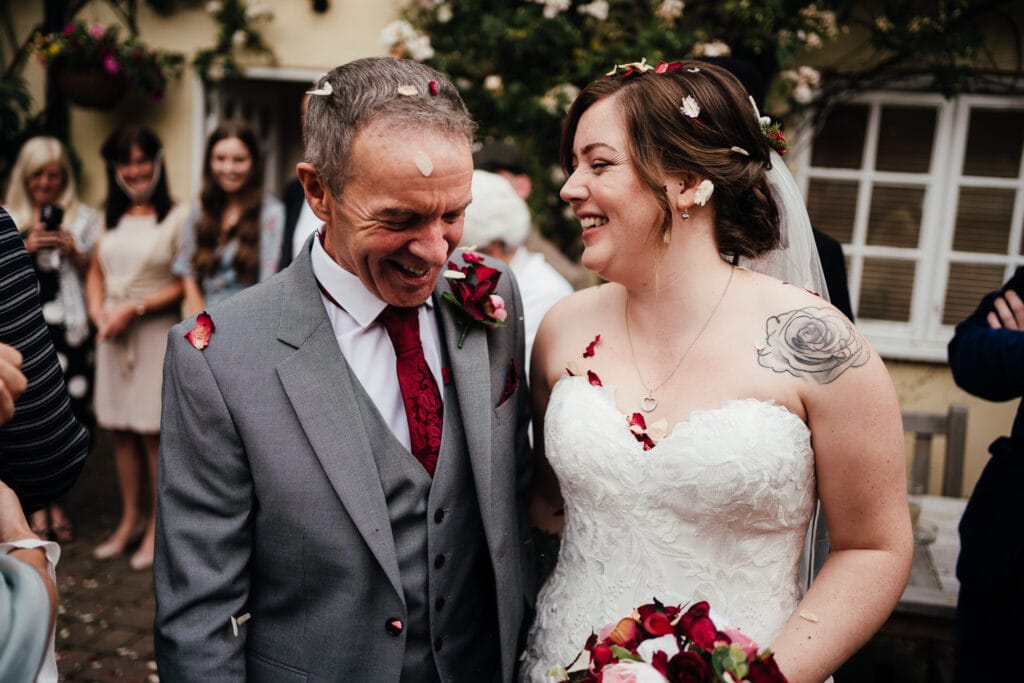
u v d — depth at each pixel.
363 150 1.32
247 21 5.41
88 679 3.26
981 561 2.12
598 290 1.86
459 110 1.39
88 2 5.62
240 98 5.94
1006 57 4.59
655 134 1.53
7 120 5.76
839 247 2.68
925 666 2.91
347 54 5.40
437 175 1.32
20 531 1.28
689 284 1.62
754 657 1.32
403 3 5.22
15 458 1.53
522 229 2.86
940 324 4.96
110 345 4.15
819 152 4.98
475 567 1.65
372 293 1.50
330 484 1.47
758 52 4.47
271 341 1.49
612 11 4.74
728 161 1.54
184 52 5.59
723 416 1.51
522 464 1.84
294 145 6.72
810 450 1.53
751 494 1.49
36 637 1.09
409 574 1.54
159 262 4.14
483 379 1.62
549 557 1.93
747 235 1.63
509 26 4.71
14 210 4.39
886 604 1.51
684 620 1.38
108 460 5.66
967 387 2.25
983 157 4.86
